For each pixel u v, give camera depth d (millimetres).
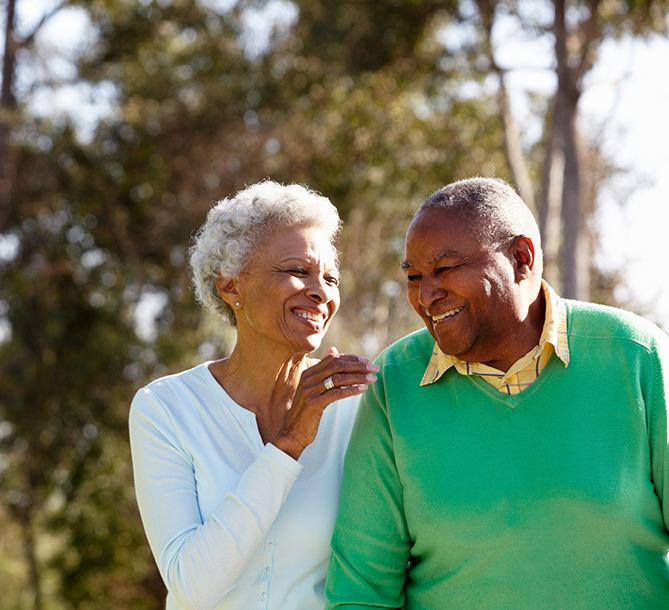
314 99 11242
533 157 12109
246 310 2098
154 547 1991
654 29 9352
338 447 2158
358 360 1912
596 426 1791
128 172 12438
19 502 12156
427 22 10695
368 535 1938
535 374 1875
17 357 11961
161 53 12125
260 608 1970
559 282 10375
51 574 13570
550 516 1750
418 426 1919
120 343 11922
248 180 11906
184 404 2113
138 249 12398
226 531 1862
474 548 1800
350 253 12195
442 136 11148
